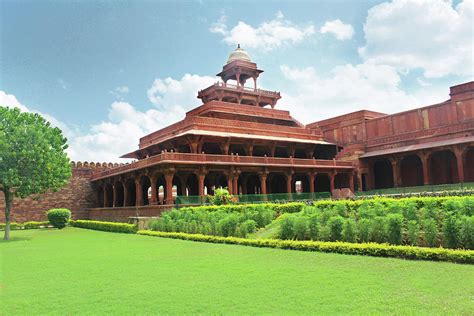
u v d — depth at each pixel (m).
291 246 14.41
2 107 25.64
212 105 45.03
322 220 16.19
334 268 10.27
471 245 11.44
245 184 41.88
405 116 47.00
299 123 51.81
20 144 25.20
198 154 35.19
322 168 44.38
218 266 11.34
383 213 14.76
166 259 13.15
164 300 7.81
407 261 10.77
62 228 36.94
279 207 21.39
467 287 7.73
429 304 6.76
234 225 19.09
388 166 50.12
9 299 8.41
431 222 12.59
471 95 40.47
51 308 7.60
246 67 52.50
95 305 7.67
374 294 7.55
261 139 42.00
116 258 13.85
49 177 26.27
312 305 7.03
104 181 45.47
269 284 8.77
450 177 43.22
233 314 6.73
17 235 28.53
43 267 12.52
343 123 54.94
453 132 41.31
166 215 25.42
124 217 37.00
